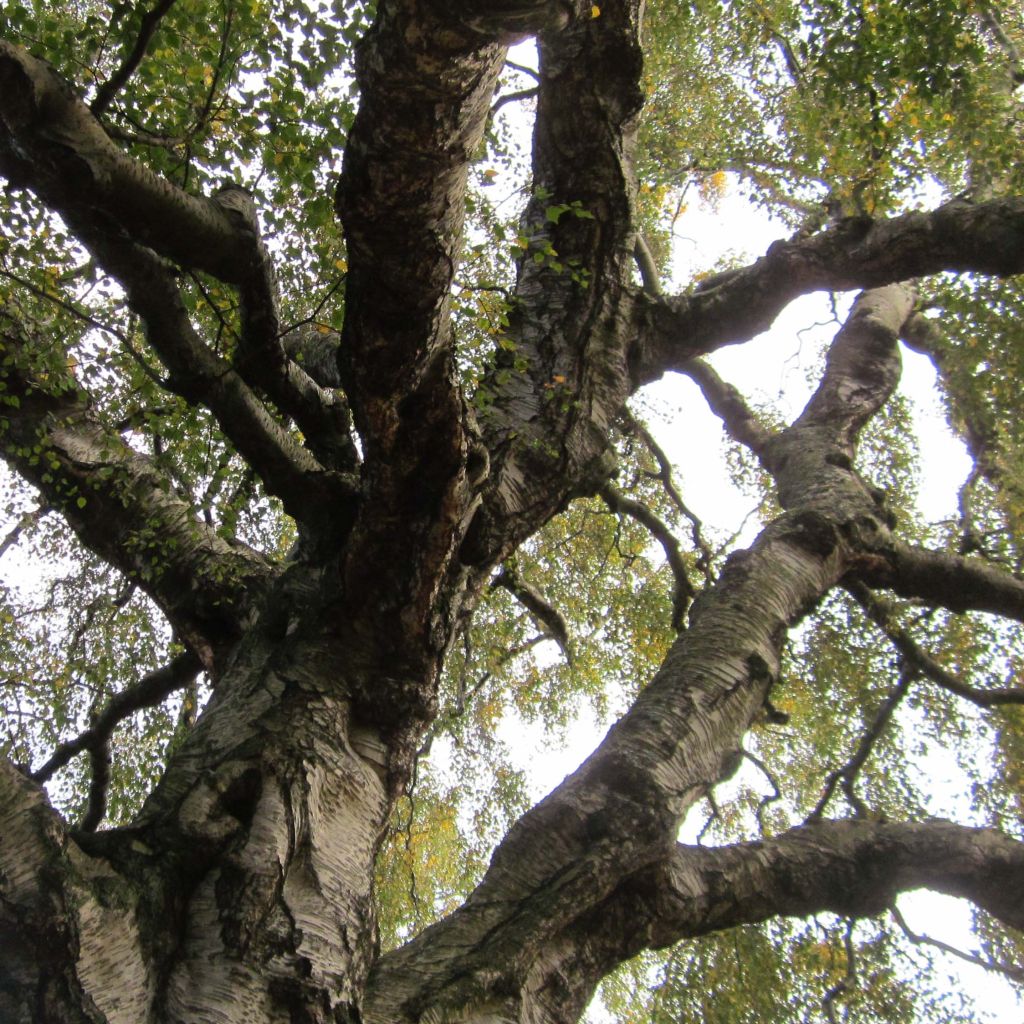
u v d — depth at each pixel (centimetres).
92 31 461
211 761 402
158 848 359
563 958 430
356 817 404
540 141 606
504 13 259
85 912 317
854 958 700
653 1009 787
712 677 544
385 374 360
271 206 489
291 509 475
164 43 470
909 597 704
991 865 536
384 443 384
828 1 734
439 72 281
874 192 710
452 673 1058
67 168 381
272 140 482
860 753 788
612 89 581
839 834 545
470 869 1044
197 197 418
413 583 421
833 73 742
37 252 482
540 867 454
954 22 741
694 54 1164
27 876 317
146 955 328
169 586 539
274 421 473
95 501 554
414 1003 378
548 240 597
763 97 1126
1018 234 614
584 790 480
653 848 460
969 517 977
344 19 455
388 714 438
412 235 322
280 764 393
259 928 345
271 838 368
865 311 906
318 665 435
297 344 600
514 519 510
